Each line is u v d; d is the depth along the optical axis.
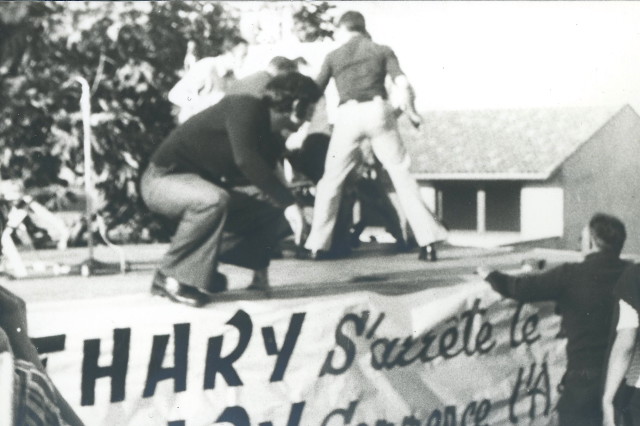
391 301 3.89
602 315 4.39
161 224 3.51
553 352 4.41
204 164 3.49
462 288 4.08
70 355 3.17
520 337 4.29
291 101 3.61
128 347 3.28
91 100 3.31
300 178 3.79
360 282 3.84
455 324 4.07
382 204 4.00
